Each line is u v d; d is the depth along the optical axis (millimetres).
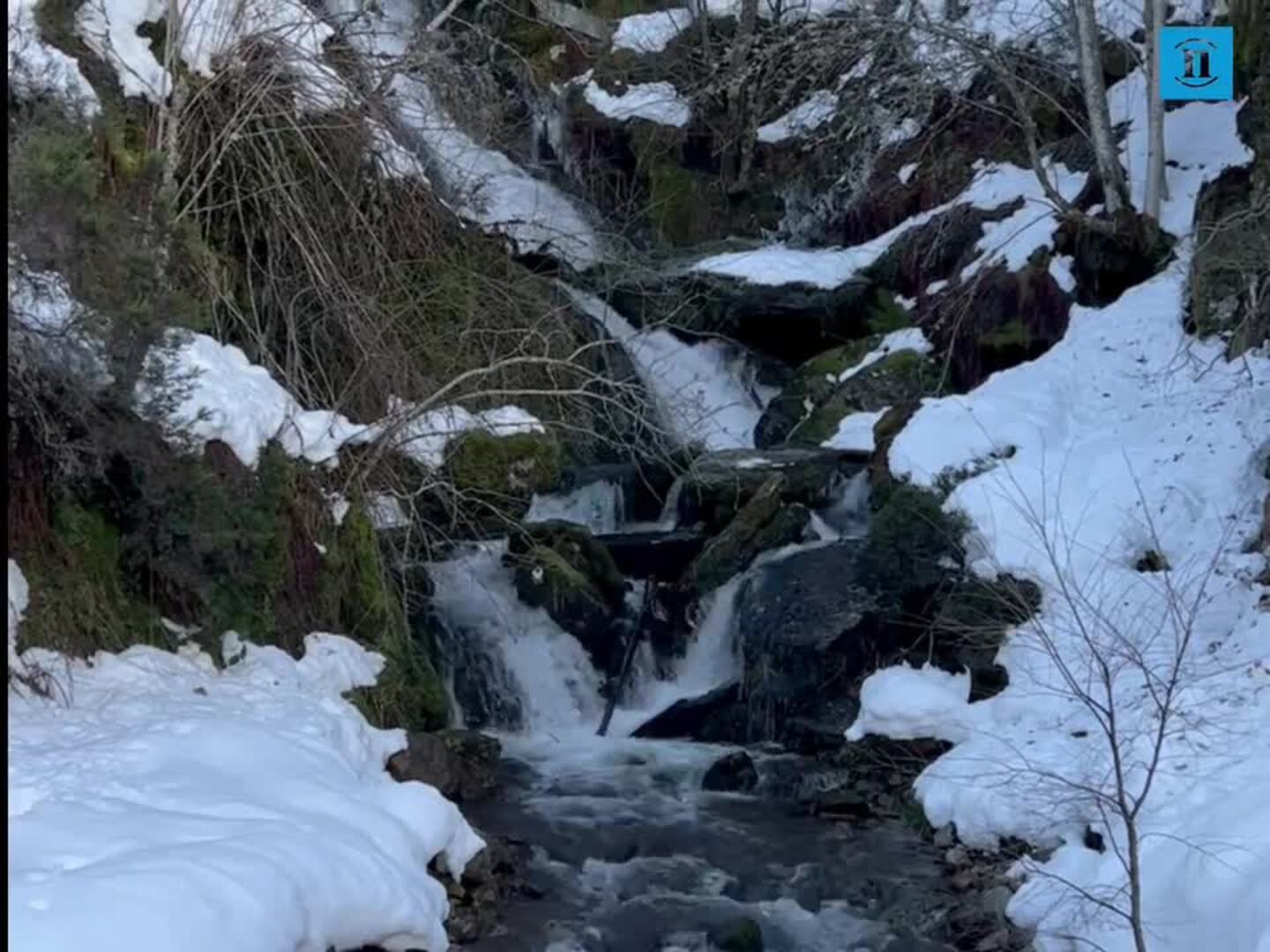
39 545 7770
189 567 8320
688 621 11875
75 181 7477
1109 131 13945
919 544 11039
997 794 8703
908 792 9500
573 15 20344
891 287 15758
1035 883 7766
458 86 12578
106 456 8023
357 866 6270
